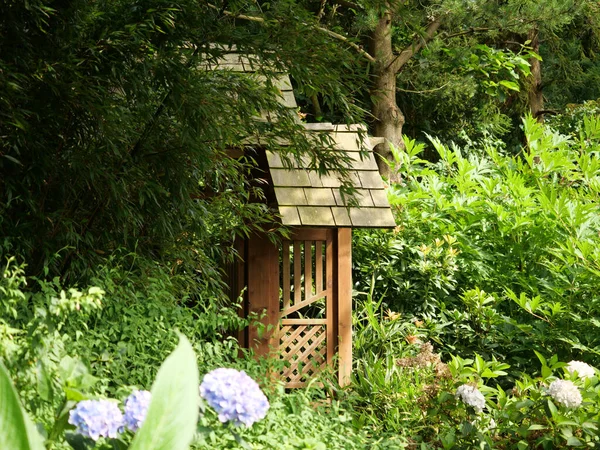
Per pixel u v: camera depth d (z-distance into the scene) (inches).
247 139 231.8
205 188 244.8
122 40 170.4
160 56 175.2
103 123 169.3
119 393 141.2
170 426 54.7
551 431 191.0
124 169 179.9
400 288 293.3
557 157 335.0
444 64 444.1
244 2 191.2
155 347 169.8
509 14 393.1
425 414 218.8
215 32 185.6
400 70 416.8
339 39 371.2
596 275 266.4
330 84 196.1
